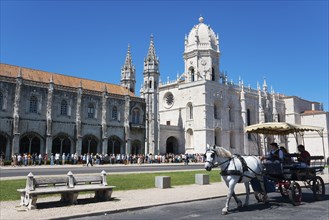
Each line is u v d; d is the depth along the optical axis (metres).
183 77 94.25
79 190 16.23
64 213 13.82
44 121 61.12
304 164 18.42
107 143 69.31
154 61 83.56
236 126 91.75
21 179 26.59
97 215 14.11
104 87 71.06
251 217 13.57
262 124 20.98
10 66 62.59
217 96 86.69
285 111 110.75
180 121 88.38
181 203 17.45
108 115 70.31
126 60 89.50
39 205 15.90
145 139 76.88
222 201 18.28
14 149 56.19
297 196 16.89
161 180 23.45
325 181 28.59
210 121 83.56
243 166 15.88
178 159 75.19
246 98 96.88
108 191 17.72
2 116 56.34
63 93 64.12
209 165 15.40
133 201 17.28
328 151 98.94
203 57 89.62
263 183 17.28
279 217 13.51
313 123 104.81
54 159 59.19
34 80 62.44
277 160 18.27
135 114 76.75
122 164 63.97
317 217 13.45
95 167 50.03
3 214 13.55
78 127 64.62
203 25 92.94
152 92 81.19
